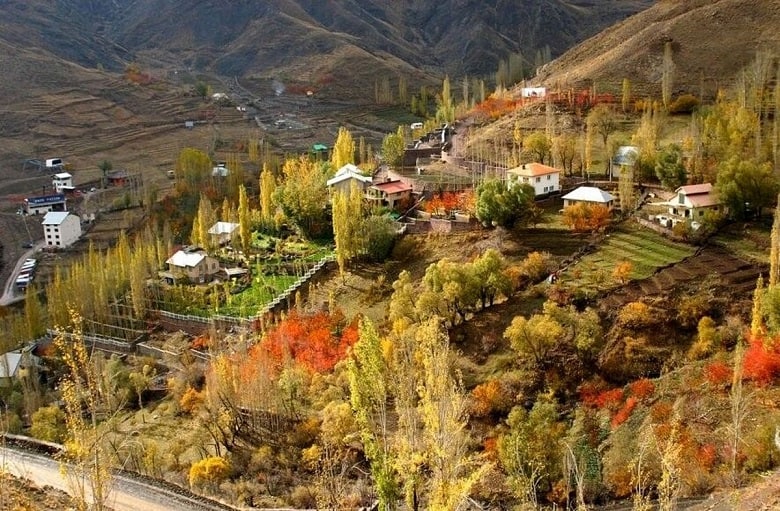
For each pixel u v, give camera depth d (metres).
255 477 69.38
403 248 112.06
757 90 132.38
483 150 145.12
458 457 40.03
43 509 48.31
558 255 96.25
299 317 100.00
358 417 47.38
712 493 51.97
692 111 143.62
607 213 102.75
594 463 58.19
